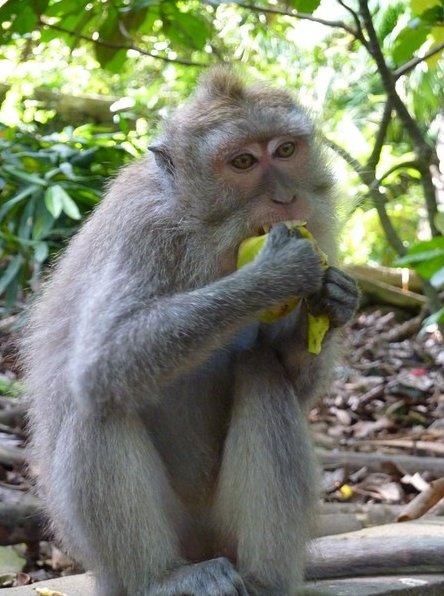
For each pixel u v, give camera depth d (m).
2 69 4.22
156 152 1.74
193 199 1.72
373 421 2.72
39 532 2.07
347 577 1.84
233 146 1.71
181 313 1.67
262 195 1.71
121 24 2.33
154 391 1.68
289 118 1.72
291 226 1.71
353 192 2.08
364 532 1.98
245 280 1.67
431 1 2.31
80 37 2.33
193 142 1.72
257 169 1.72
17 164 2.64
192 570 1.67
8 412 2.40
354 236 4.52
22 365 1.96
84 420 1.68
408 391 2.89
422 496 2.15
